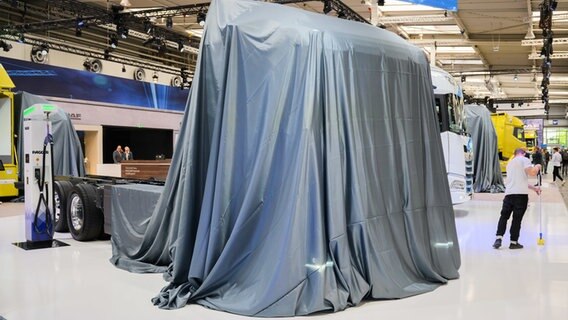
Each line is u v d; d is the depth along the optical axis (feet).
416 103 17.30
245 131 14.48
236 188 14.33
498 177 53.83
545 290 15.26
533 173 22.11
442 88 30.66
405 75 16.87
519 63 78.18
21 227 28.25
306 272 13.05
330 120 14.11
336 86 14.47
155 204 18.33
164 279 16.31
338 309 12.98
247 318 12.58
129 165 27.14
